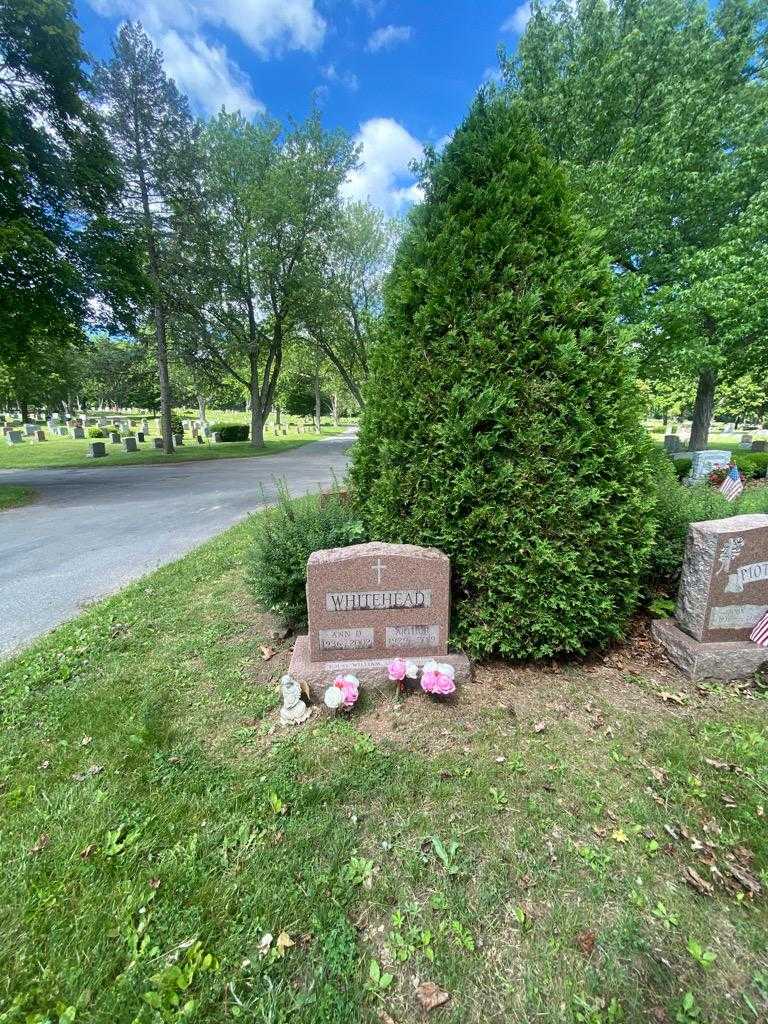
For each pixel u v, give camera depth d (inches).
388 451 125.3
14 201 441.1
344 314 962.1
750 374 680.4
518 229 113.3
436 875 70.5
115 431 1052.5
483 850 74.4
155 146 727.1
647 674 123.6
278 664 133.8
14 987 56.1
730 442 1077.8
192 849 74.6
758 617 123.7
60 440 1117.7
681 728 102.6
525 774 90.3
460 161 123.6
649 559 150.1
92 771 92.8
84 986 56.2
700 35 479.8
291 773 91.9
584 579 114.6
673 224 490.0
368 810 82.8
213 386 993.5
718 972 57.4
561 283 110.8
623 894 67.1
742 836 75.5
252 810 83.1
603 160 485.1
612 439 112.4
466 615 123.6
